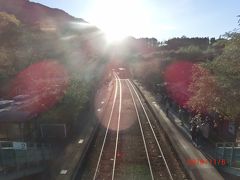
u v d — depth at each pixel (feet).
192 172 60.13
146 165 67.36
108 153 75.56
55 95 88.53
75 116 92.99
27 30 186.80
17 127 77.05
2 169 49.08
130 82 270.87
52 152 72.23
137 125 104.06
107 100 157.99
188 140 82.07
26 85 132.57
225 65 53.67
